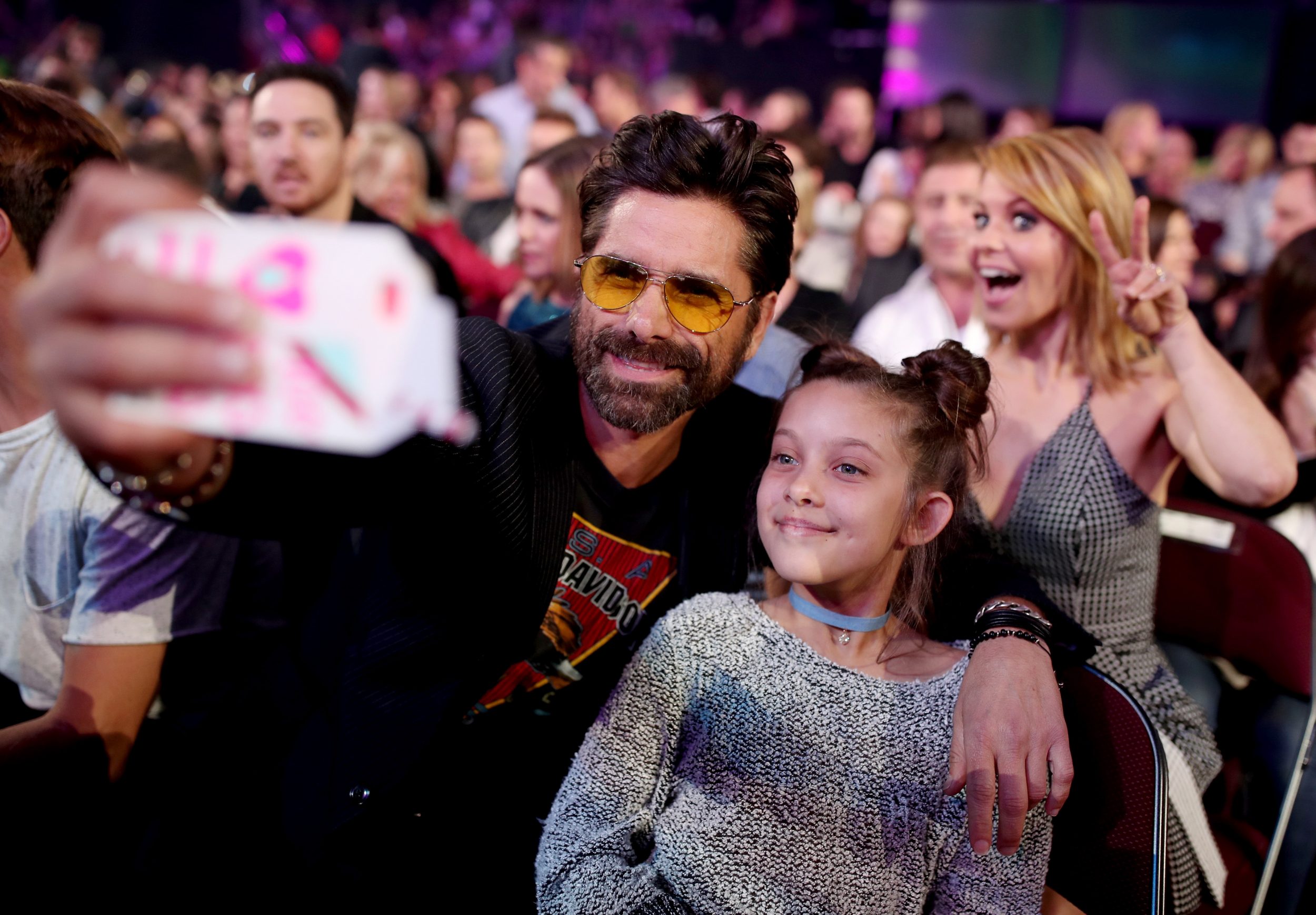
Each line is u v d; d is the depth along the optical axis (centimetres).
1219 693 197
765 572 150
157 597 142
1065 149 183
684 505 147
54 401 62
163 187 66
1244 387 168
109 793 143
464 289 421
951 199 320
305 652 158
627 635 149
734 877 123
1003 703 121
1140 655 182
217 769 156
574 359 134
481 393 132
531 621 137
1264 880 173
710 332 129
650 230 126
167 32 1252
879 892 124
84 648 138
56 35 1120
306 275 60
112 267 59
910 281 354
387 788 137
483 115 556
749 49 991
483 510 130
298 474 99
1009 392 195
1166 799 138
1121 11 934
